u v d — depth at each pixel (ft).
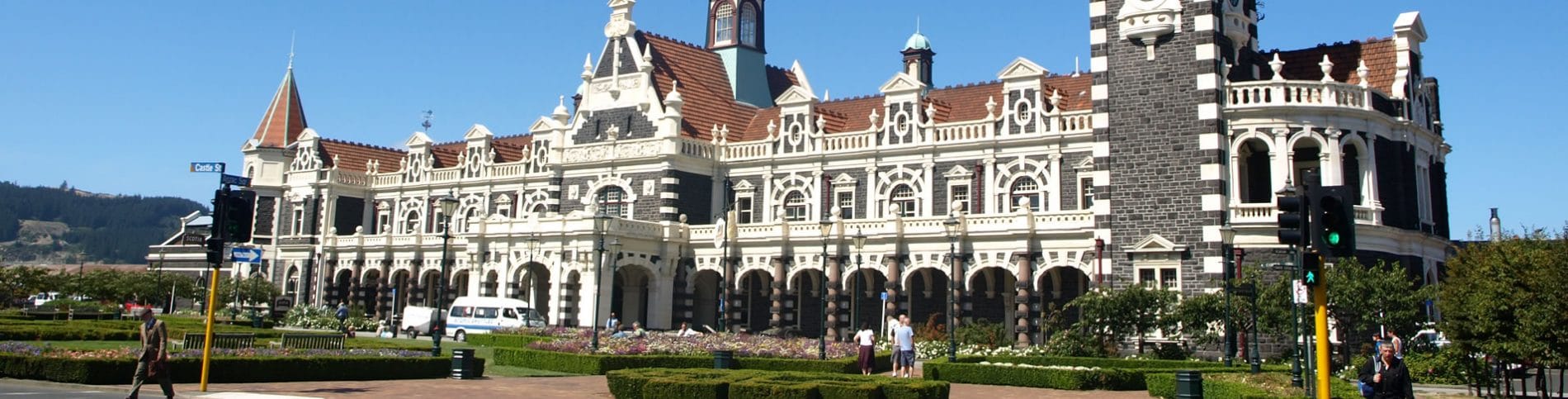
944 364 133.90
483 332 211.20
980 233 196.03
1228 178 174.81
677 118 232.32
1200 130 175.32
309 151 306.96
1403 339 150.51
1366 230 171.73
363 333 239.30
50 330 165.48
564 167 248.93
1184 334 166.71
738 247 222.69
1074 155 201.57
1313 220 68.13
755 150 237.04
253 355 113.09
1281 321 149.38
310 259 293.43
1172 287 175.01
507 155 292.81
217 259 97.76
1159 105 179.73
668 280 226.58
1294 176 186.50
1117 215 181.68
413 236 268.00
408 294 267.39
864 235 208.03
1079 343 161.99
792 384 92.32
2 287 273.33
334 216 299.99
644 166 235.40
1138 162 180.65
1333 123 173.68
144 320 86.94
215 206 97.14
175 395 94.79
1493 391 126.21
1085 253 186.29
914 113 220.23
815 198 227.81
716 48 269.44
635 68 244.01
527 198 273.13
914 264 203.10
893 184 220.23
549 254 225.15
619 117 244.42
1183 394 99.60
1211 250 171.83
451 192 289.94
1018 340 192.85
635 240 220.84
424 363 124.06
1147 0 182.39
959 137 214.28
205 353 98.32
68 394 92.58
